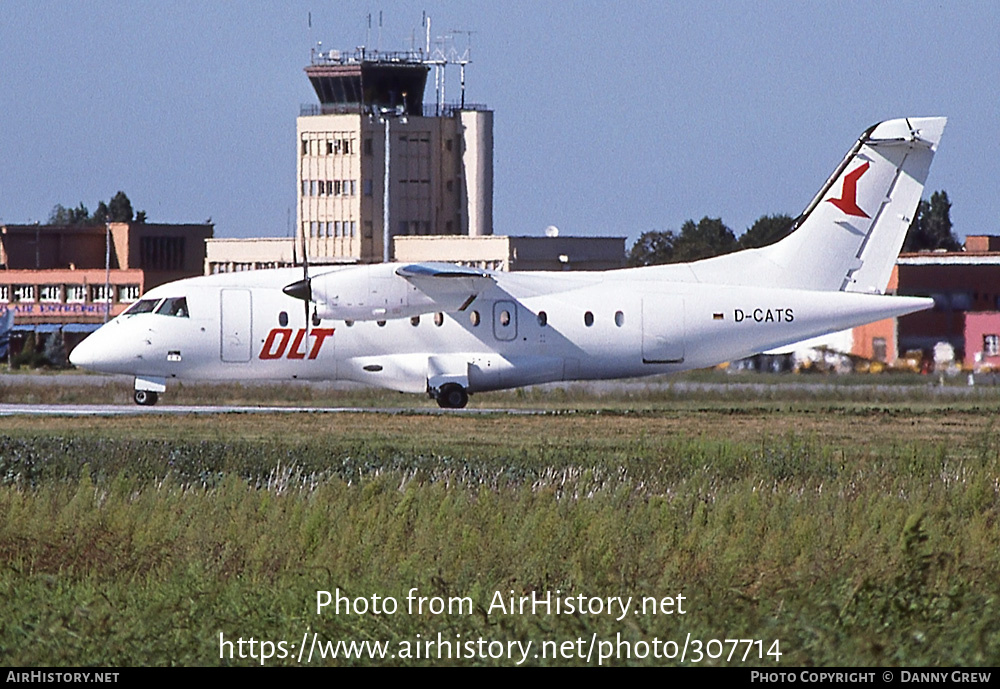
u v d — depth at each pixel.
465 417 137.50
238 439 115.25
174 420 132.38
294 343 145.25
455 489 78.44
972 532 67.88
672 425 131.62
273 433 120.94
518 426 129.25
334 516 69.56
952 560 59.59
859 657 49.78
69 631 51.62
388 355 146.12
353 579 59.00
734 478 90.88
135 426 126.25
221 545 63.72
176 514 70.94
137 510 71.94
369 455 100.19
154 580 59.03
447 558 61.16
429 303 142.62
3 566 61.75
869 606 54.59
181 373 146.38
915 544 61.00
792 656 49.78
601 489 80.00
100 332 146.62
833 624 52.84
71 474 92.75
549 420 135.25
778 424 133.50
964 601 53.69
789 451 99.81
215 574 59.66
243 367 146.00
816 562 60.50
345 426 127.69
